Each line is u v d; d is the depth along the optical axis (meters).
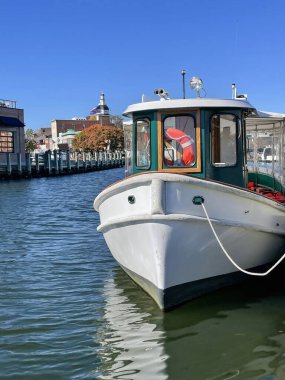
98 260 12.16
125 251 8.79
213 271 8.52
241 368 6.27
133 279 9.59
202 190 7.89
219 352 6.69
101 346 6.98
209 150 8.85
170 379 6.03
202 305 8.37
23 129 57.12
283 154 11.27
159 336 7.22
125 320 7.87
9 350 6.95
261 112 10.70
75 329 7.63
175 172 8.00
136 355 6.66
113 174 60.75
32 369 6.37
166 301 8.01
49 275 10.84
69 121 141.88
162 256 7.80
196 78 9.23
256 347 6.83
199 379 6.03
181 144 8.87
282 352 6.66
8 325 7.86
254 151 12.19
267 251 9.30
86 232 16.39
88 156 73.44
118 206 8.38
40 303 8.91
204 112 8.83
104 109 150.38
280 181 11.49
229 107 8.88
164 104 8.76
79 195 31.30
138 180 7.77
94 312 8.34
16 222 18.98
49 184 43.03
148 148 9.07
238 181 9.08
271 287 9.32
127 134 10.34
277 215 8.99
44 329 7.67
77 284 10.07
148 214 7.68
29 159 52.19
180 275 8.09
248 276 9.27
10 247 14.02
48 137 147.75
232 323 7.63
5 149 55.12
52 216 20.69
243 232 8.45
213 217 8.02
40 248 13.81
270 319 7.77
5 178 49.62
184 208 7.79
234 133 9.08
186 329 7.44
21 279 10.54
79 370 6.32
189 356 6.60
